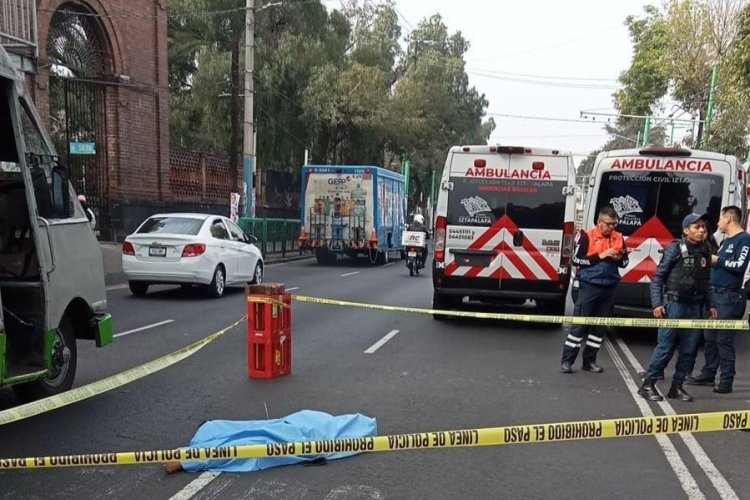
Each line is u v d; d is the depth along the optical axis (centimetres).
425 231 1923
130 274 1197
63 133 2205
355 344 853
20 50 1018
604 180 916
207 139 2962
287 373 682
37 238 501
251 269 1420
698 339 612
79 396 430
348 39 3184
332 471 427
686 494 401
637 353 845
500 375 698
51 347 520
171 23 2969
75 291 561
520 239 982
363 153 3192
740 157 2336
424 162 4341
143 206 2072
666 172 890
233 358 747
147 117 2103
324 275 1847
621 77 3534
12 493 384
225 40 2822
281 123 2831
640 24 3366
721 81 2309
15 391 541
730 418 392
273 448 388
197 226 1252
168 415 530
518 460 454
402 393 612
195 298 1238
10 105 491
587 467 443
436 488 403
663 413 566
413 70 4147
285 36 2741
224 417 527
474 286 1001
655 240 892
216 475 415
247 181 2169
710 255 614
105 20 1886
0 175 550
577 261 720
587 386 659
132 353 755
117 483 401
